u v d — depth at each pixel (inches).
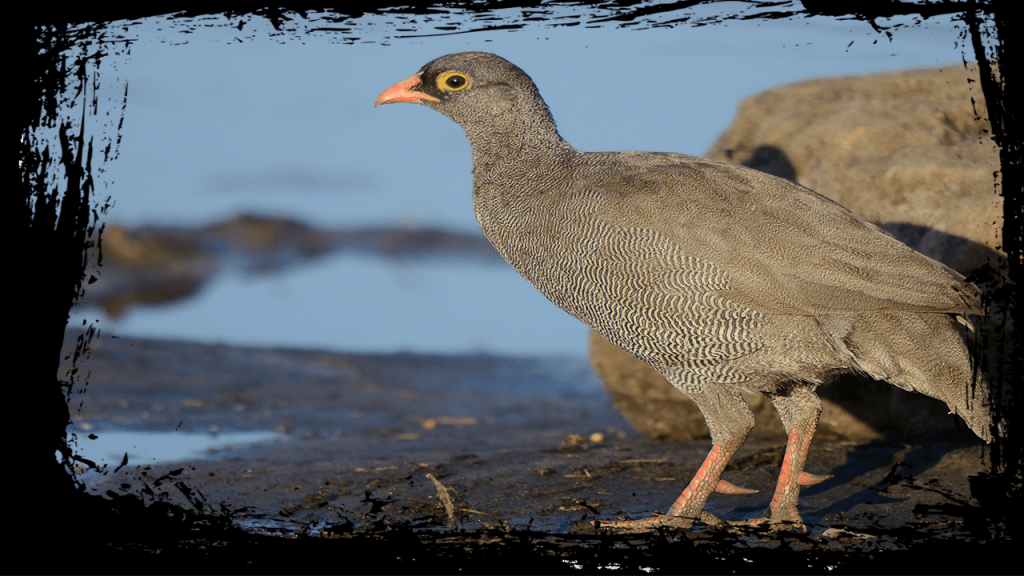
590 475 409.1
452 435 536.4
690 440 490.0
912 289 324.2
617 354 486.9
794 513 343.6
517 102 398.0
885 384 434.0
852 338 331.9
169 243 930.1
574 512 364.8
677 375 357.1
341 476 413.4
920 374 331.0
